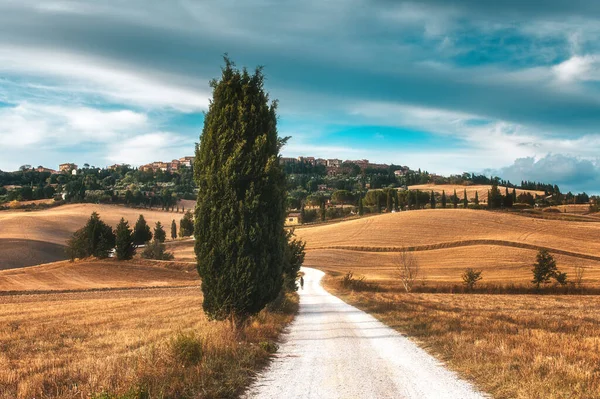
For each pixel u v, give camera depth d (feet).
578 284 184.03
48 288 211.20
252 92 56.65
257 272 51.57
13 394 30.25
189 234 499.10
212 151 54.03
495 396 27.30
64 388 29.53
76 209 618.85
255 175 53.47
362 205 557.74
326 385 30.60
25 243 391.04
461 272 260.62
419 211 437.17
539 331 51.55
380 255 326.24
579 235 345.10
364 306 101.30
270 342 48.11
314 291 166.20
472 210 428.15
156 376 28.78
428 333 53.47
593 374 30.68
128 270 264.93
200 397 26.63
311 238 390.42
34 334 66.80
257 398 27.45
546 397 25.99
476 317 69.87
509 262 281.13
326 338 54.39
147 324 75.51
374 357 40.98
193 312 95.35
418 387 29.68
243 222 51.52
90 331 69.00
